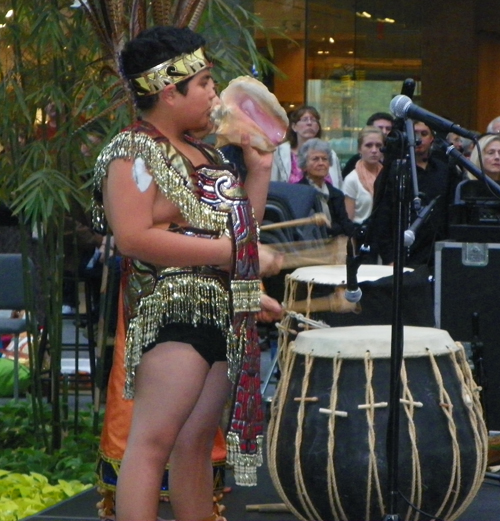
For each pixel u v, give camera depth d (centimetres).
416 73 2622
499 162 1372
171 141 675
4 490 1025
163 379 664
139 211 651
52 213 1123
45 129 1173
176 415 669
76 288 1257
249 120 722
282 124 731
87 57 1126
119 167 656
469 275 1188
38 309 1438
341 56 2400
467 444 793
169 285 662
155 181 652
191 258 654
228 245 664
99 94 1094
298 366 817
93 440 1216
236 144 724
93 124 1113
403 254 737
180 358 662
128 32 890
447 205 1407
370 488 775
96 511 916
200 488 721
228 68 1125
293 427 804
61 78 1153
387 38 2533
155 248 649
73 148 1145
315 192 1209
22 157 1170
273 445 818
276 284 1220
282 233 1170
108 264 1188
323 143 1507
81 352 1772
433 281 1203
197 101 672
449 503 792
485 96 2877
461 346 826
